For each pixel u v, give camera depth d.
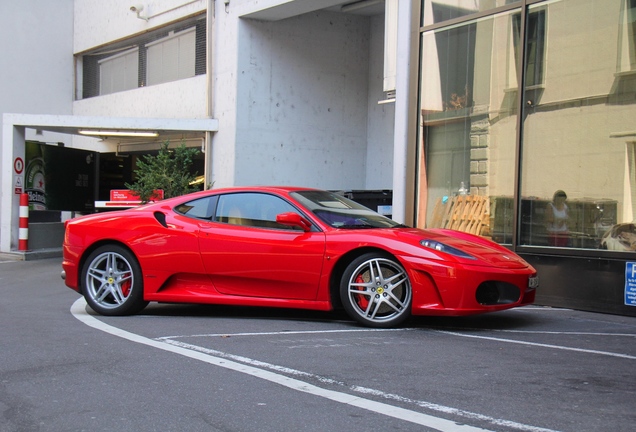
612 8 7.64
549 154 8.20
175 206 6.88
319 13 14.77
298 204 6.43
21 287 10.09
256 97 14.20
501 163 8.77
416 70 9.79
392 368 4.44
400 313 5.86
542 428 3.24
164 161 13.88
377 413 3.49
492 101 8.89
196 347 5.16
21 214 14.94
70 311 7.36
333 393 3.86
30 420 3.49
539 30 8.34
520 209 8.46
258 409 3.59
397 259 5.82
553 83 8.19
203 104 15.38
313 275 6.10
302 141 14.65
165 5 16.45
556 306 7.68
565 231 7.96
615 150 7.55
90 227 7.00
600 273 7.31
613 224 7.49
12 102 19.30
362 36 15.24
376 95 15.10
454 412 3.50
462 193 9.25
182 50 16.36
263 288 6.36
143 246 6.73
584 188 7.82
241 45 14.05
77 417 3.52
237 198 6.70
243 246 6.37
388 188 14.76
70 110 20.39
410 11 9.89
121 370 4.47
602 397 3.77
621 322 6.68
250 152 14.16
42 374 4.40
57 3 20.05
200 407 3.65
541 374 4.29
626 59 7.50
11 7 19.28
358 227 6.34
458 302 5.60
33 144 15.77
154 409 3.63
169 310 7.32
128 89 18.31
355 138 15.21
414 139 9.82
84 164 17.36
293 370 4.40
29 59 19.61
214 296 6.51
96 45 19.23
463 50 9.25
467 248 5.89
